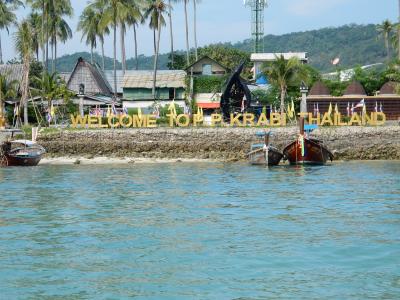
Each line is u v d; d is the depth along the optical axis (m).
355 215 45.09
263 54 146.25
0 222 43.56
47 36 138.38
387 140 91.12
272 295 28.27
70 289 29.12
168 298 28.00
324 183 62.69
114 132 92.69
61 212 47.28
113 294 28.52
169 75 126.06
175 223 42.88
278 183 62.91
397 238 37.88
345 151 90.00
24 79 104.38
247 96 101.69
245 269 31.91
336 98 112.38
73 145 91.69
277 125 96.75
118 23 131.50
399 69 117.81
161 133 92.38
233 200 52.28
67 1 139.00
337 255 34.22
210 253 34.81
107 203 51.38
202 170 76.06
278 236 38.59
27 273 31.42
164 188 59.91
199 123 99.75
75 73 132.62
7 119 113.31
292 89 116.75
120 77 142.62
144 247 36.25
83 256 34.41
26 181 65.94
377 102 111.06
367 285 29.48
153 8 127.31
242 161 87.25
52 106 106.88
